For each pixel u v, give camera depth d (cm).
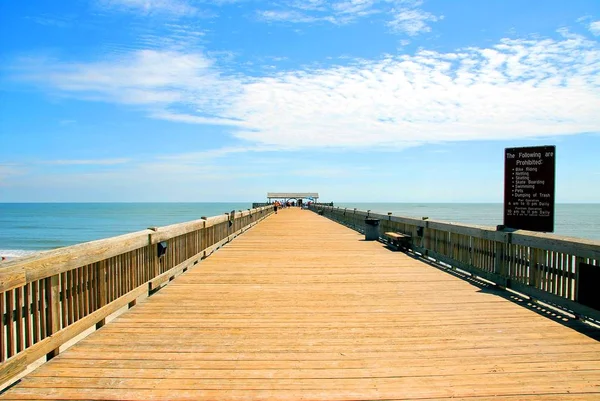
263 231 1789
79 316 425
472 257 764
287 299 605
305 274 795
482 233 707
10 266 316
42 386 324
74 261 405
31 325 356
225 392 316
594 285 465
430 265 904
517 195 629
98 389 320
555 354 396
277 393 315
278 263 923
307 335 448
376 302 589
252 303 580
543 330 467
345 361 378
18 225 7469
